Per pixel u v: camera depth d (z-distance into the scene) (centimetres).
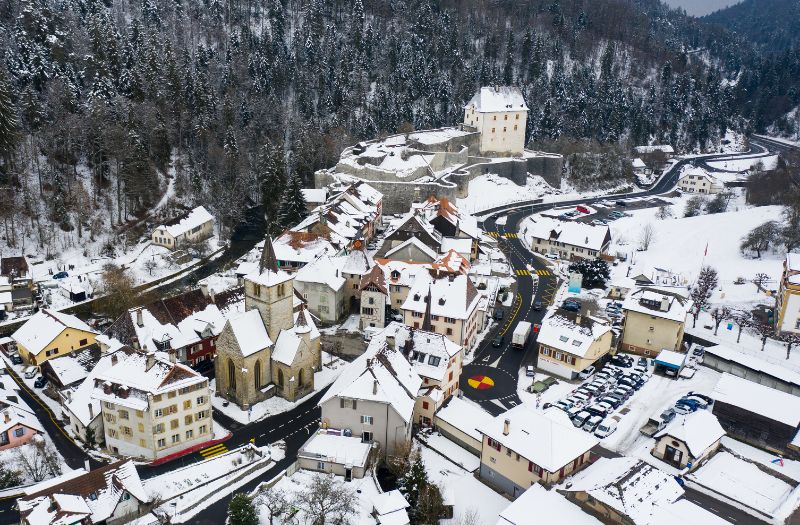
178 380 9494
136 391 9338
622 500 7512
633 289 14412
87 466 8631
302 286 13700
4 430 9488
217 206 19462
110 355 10494
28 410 10319
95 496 8031
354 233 17000
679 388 11588
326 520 8075
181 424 9650
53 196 17150
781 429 9925
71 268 15650
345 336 13212
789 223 18112
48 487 7912
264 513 8331
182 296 12312
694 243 18750
